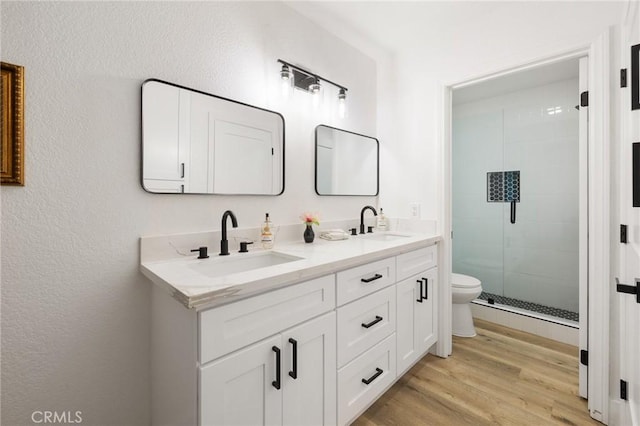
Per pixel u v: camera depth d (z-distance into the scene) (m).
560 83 2.67
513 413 1.47
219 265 1.30
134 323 1.20
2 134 0.92
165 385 1.09
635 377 1.12
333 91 2.05
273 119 1.67
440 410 1.50
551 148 2.73
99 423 1.13
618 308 1.41
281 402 1.03
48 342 1.02
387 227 2.35
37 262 1.00
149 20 1.23
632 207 1.17
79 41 1.06
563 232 2.69
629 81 1.21
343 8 1.80
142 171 1.20
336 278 1.24
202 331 0.82
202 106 1.38
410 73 2.23
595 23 1.48
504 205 3.02
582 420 1.44
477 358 2.00
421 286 1.76
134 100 1.19
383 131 2.40
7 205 0.94
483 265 3.18
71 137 1.05
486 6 1.79
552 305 2.75
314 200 1.93
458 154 3.35
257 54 1.60
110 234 1.14
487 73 1.86
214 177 1.42
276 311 1.01
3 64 0.92
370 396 1.42
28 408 0.99
